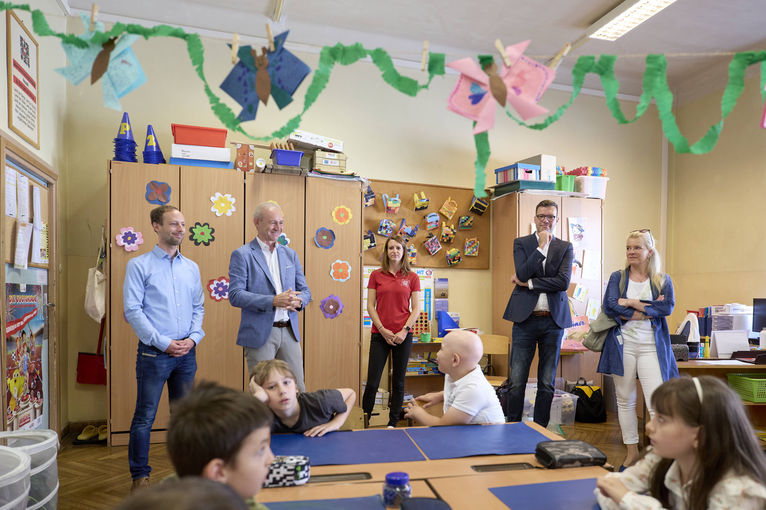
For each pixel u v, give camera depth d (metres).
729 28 4.24
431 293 4.62
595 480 1.26
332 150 3.91
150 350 2.39
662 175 5.51
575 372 4.65
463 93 1.22
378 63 1.23
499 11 4.05
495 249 4.80
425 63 1.21
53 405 3.26
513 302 3.14
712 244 5.02
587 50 4.68
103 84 1.17
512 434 1.65
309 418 1.71
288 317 2.73
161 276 2.49
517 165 4.46
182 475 0.83
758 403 3.29
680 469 1.12
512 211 4.53
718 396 1.03
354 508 1.08
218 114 1.21
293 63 1.22
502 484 1.23
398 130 4.63
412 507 1.04
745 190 4.71
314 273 3.77
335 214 3.84
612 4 3.93
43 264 3.15
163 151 3.96
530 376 4.36
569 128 5.18
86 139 3.81
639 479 1.18
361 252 3.90
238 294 2.61
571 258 3.03
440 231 4.70
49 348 3.24
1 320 2.40
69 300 3.73
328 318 3.78
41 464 1.89
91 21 1.16
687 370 3.47
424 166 4.70
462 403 1.83
